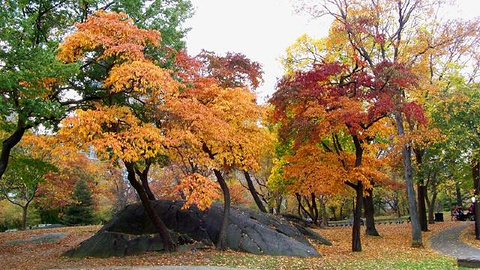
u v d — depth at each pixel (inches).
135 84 476.1
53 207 1480.1
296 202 1814.7
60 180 1355.8
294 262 544.7
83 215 1563.7
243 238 646.5
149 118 570.9
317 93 655.1
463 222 1274.6
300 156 727.7
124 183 1617.9
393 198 1996.8
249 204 1787.6
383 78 652.7
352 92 700.0
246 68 968.3
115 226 686.5
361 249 717.9
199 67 710.5
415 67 839.1
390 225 1358.3
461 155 844.0
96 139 456.1
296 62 1009.5
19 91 441.4
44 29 577.3
